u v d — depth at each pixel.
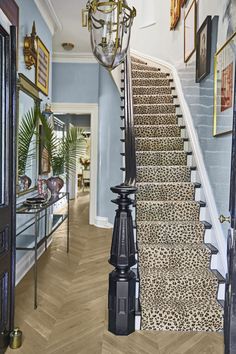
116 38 2.58
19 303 2.78
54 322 2.46
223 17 2.78
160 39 5.65
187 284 2.58
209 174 3.21
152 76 5.34
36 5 3.85
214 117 3.00
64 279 3.36
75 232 5.53
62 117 8.33
